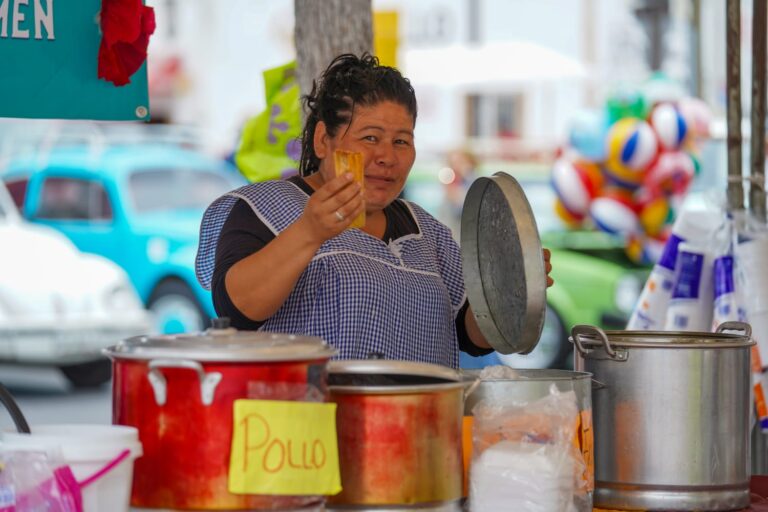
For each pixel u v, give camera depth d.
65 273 13.35
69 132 14.76
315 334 4.00
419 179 15.51
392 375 3.27
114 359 3.02
